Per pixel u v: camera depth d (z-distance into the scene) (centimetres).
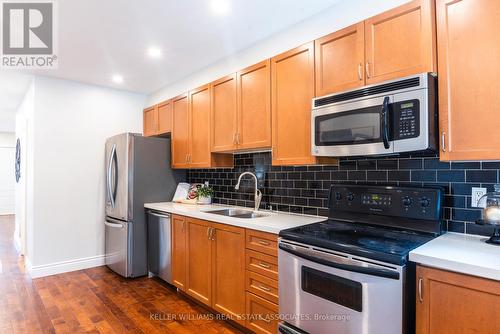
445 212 169
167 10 213
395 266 127
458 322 115
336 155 182
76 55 288
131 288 304
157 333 220
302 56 209
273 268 192
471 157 134
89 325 230
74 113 364
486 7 132
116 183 348
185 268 276
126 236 325
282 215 243
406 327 126
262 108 238
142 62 310
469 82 136
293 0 205
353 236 162
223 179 330
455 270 115
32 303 268
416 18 155
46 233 340
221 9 214
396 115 154
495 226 139
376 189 189
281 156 223
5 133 830
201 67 327
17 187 496
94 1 199
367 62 172
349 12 204
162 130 372
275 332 191
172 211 293
